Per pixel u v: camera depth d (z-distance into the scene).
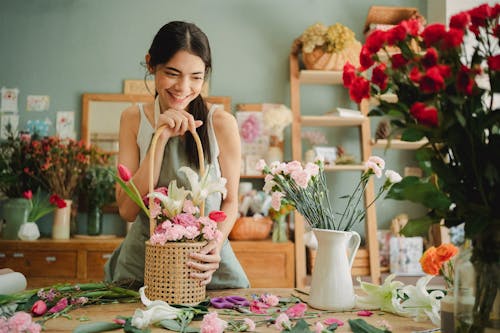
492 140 0.76
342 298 1.12
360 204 3.58
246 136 3.51
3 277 1.18
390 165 3.66
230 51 3.71
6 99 3.61
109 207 3.50
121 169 1.19
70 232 3.34
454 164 0.83
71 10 3.69
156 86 1.35
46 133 3.59
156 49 1.30
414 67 0.80
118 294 1.22
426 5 3.77
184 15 3.72
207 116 1.50
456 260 0.85
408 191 0.83
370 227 3.30
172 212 1.18
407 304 1.06
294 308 1.08
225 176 1.53
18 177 3.22
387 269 3.31
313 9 3.76
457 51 0.78
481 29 0.86
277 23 3.74
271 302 1.15
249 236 3.14
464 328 0.81
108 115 3.61
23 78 3.63
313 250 3.22
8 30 3.66
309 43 3.28
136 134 1.54
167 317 0.96
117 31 3.69
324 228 1.17
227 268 1.47
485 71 0.79
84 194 3.41
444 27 0.76
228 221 1.48
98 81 3.65
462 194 0.78
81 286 1.23
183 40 1.26
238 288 1.48
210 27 3.72
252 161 3.54
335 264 1.13
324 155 3.50
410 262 3.25
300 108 3.69
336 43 3.25
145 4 3.71
